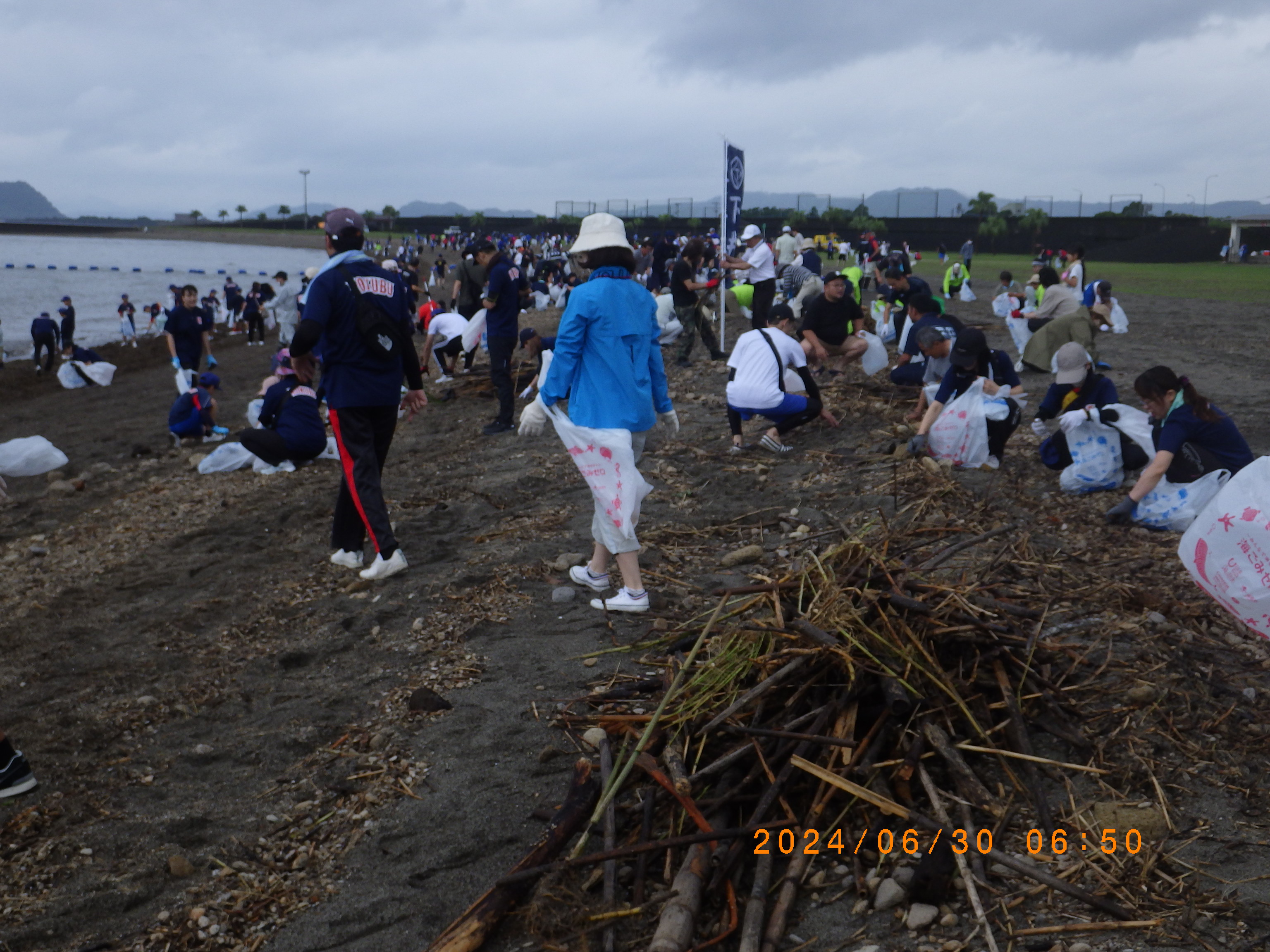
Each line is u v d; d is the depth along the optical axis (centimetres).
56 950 272
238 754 374
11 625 534
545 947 247
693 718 312
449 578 532
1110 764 303
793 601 362
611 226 450
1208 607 420
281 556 621
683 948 236
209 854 312
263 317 2703
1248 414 820
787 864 271
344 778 348
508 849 296
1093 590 423
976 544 442
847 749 293
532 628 457
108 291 5272
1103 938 233
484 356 1512
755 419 877
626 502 443
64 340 2298
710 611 421
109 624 527
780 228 6519
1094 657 366
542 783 328
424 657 440
